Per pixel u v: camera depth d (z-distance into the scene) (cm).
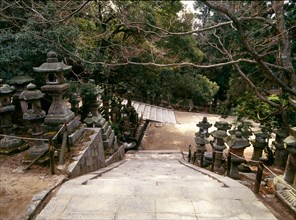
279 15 594
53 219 284
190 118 1795
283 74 716
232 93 1021
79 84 836
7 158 525
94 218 286
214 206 313
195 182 424
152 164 820
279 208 365
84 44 822
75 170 480
